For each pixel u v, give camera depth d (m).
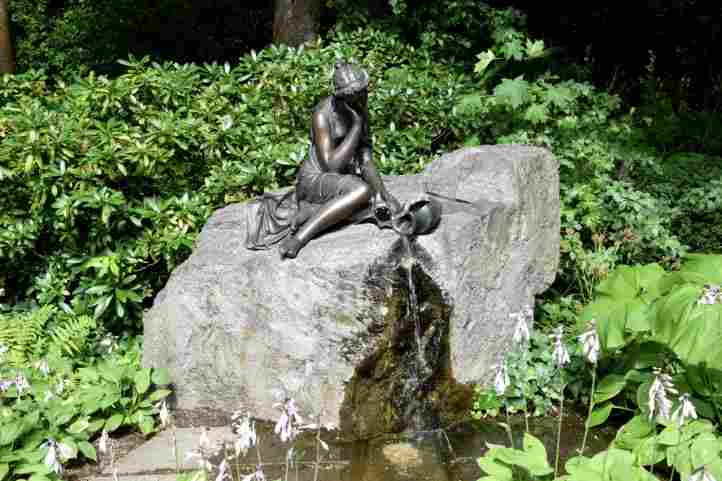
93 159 5.33
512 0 11.02
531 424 4.13
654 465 3.52
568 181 6.44
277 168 6.02
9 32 11.29
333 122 4.36
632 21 11.41
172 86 6.29
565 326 5.09
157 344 4.46
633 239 5.91
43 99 6.90
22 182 5.58
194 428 4.18
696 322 3.35
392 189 4.88
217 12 12.67
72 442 3.68
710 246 6.48
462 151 4.95
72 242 5.50
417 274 3.96
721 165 7.51
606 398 3.88
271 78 6.75
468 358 4.27
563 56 11.03
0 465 3.37
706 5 11.09
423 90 7.19
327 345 3.93
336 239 4.05
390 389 4.01
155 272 5.67
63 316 5.32
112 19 12.36
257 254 4.22
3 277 5.86
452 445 3.92
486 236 4.28
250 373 4.19
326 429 3.99
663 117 8.95
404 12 9.55
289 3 9.58
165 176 5.90
